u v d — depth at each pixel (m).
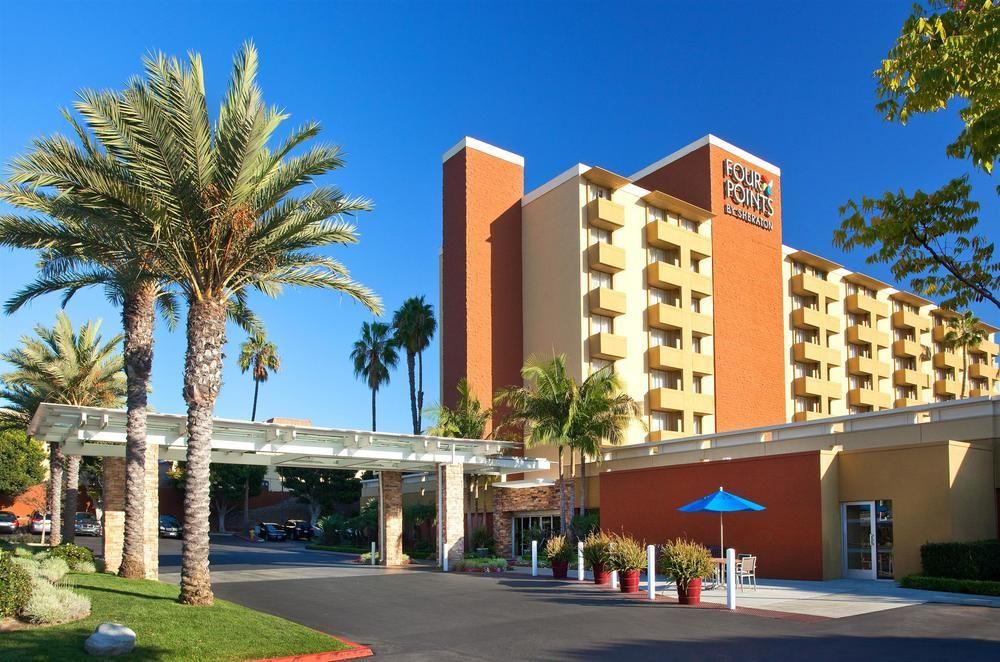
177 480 62.97
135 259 15.82
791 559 22.52
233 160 14.92
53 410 20.12
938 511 20.41
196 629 11.99
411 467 30.86
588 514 33.81
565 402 30.19
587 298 38.88
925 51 8.83
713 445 30.62
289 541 59.00
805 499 22.45
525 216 42.84
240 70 15.27
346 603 17.14
